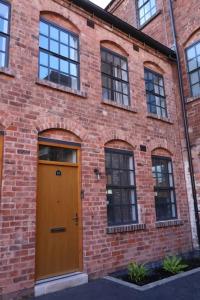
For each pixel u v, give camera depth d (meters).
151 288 5.60
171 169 9.23
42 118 6.14
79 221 6.43
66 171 6.48
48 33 6.98
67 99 6.73
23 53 6.15
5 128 5.51
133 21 12.71
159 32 11.30
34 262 5.39
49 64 6.80
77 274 6.06
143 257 7.41
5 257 5.03
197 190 9.10
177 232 8.59
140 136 8.37
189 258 8.37
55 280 5.66
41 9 6.84
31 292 5.22
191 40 10.12
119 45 8.66
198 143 9.26
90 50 7.73
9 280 5.00
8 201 5.26
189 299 4.96
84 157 6.79
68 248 6.13
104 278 6.33
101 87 7.68
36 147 5.91
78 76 7.34
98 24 8.20
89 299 5.05
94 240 6.52
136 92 8.70
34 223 5.53
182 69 10.20
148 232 7.75
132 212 7.73
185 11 10.38
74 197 6.48
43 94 6.27
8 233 5.14
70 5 7.54
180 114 9.94
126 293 5.35
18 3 6.37
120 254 6.92
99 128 7.29
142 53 9.37
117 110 7.91
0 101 5.54
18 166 5.54
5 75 5.71
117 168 7.64
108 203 7.23
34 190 5.67
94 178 6.87
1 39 5.98
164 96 9.86
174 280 6.08
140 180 8.02
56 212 6.09
